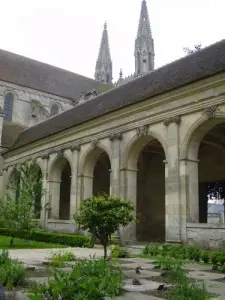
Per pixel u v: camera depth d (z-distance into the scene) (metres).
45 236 23.39
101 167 35.22
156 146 27.88
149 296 7.46
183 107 19.42
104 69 78.75
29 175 23.02
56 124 33.47
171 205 19.23
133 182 22.75
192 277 10.10
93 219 12.32
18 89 48.91
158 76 24.39
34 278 9.13
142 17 72.88
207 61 20.44
